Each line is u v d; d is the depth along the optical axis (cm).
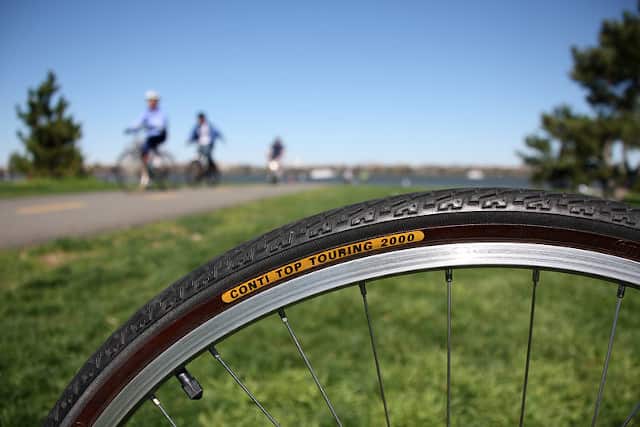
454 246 86
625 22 3556
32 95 2997
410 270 87
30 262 455
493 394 222
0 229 660
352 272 88
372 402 217
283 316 89
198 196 1293
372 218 87
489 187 89
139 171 1366
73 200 1144
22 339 279
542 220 84
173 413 209
